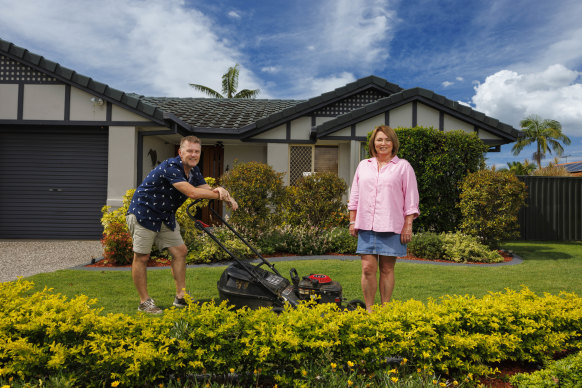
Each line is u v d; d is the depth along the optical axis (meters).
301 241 7.67
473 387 2.35
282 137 10.80
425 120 10.01
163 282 5.04
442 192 8.60
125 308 3.85
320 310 2.51
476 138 8.62
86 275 5.46
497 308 2.68
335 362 2.34
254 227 7.72
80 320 2.43
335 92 10.65
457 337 2.42
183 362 2.31
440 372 2.48
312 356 2.30
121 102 9.11
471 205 7.75
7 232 9.65
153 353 2.15
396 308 2.65
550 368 2.34
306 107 10.62
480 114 9.77
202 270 5.88
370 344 2.38
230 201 3.76
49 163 9.62
